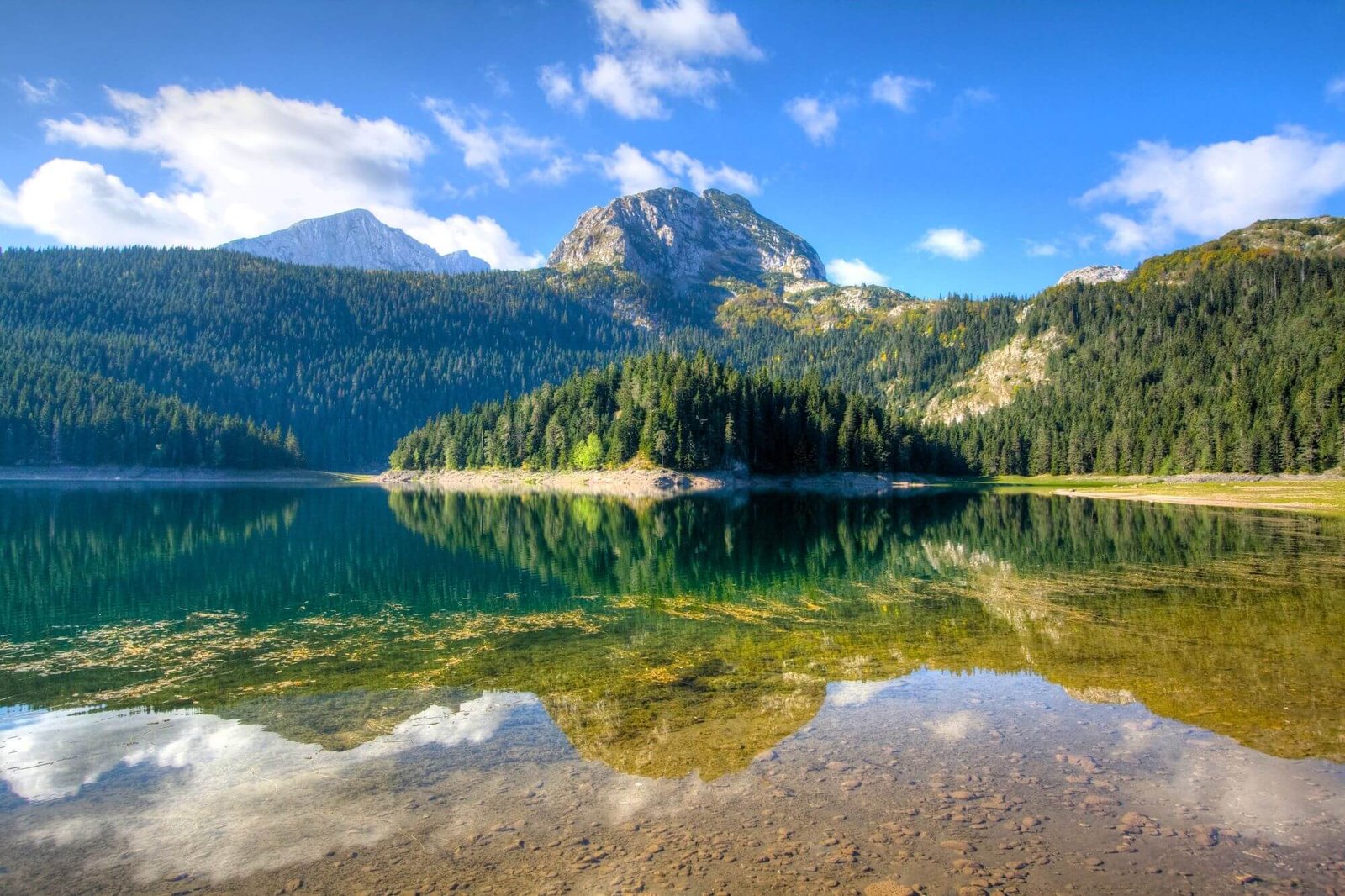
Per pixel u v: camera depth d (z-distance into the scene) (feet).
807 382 409.28
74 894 23.89
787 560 109.81
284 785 32.24
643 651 56.75
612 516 197.36
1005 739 37.11
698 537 143.43
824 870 24.80
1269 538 128.88
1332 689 45.06
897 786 31.55
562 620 68.39
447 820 28.86
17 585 87.61
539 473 395.34
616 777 32.86
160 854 26.48
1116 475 422.00
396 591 84.43
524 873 24.95
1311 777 32.40
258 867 25.53
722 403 364.58
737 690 46.09
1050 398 559.38
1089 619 66.54
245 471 484.74
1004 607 72.59
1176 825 27.91
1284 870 24.68
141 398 479.82
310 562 107.45
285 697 45.27
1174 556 106.73
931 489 370.53
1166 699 43.29
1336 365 351.05
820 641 59.31
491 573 97.55
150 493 302.86
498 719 40.98
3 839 27.61
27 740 37.96
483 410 466.29
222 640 60.80
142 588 86.02
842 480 369.91
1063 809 29.30
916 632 62.23
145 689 46.91
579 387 419.54
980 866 24.91
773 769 33.53
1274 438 336.49
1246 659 52.16
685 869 25.00
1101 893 23.25
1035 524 167.73
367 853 26.45
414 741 37.47
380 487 434.30
